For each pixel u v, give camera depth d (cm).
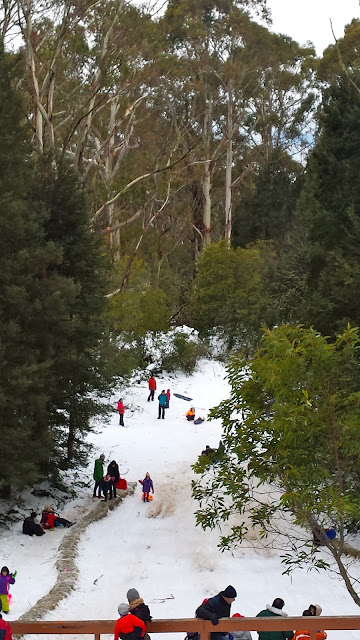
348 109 2386
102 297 2214
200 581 1537
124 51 3234
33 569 1554
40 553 1672
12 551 1675
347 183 2311
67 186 2127
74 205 2125
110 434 2991
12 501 2023
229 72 5378
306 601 1423
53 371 2016
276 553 1717
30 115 3241
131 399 3516
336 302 2142
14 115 1894
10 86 1914
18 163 1909
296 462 1042
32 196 2044
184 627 868
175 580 1545
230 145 5619
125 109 4228
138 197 3519
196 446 2819
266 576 1567
